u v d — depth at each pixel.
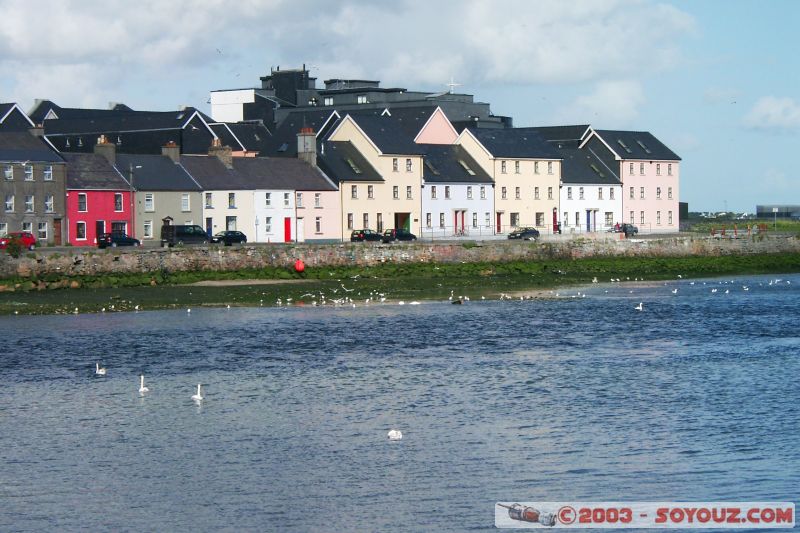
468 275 127.44
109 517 40.81
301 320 86.62
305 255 125.12
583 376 62.81
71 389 60.12
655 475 44.50
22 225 133.38
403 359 68.50
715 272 140.75
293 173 158.88
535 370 64.69
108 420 53.50
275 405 56.28
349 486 43.59
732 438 49.31
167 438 50.34
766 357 68.75
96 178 140.00
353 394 58.56
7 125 178.38
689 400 56.56
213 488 43.59
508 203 183.38
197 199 147.25
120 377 63.31
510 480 44.12
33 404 56.72
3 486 44.06
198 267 118.06
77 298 98.94
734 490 42.91
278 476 44.88
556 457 46.91
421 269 127.06
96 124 192.88
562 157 191.25
